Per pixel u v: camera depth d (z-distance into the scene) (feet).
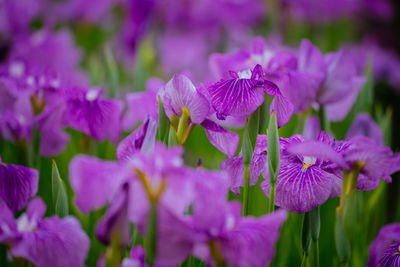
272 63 4.14
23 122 4.16
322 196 3.55
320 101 4.16
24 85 4.18
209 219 3.24
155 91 3.91
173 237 3.21
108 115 4.05
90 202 3.31
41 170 4.38
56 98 4.23
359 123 4.35
